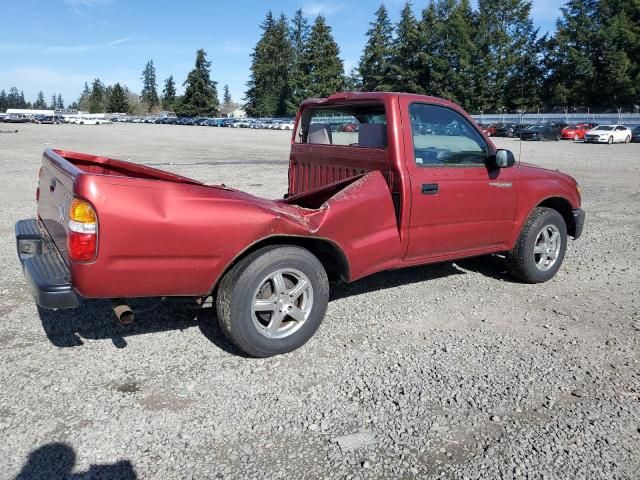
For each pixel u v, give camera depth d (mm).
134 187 3389
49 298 3344
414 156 4723
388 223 4578
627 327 4762
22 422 3133
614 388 3699
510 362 4047
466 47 72125
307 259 4031
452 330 4625
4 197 10430
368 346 4270
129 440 3008
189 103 110312
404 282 5926
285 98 107125
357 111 5109
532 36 71562
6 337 4227
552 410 3416
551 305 5297
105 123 86562
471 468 2865
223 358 3998
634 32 64250
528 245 5707
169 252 3510
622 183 15320
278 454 2938
